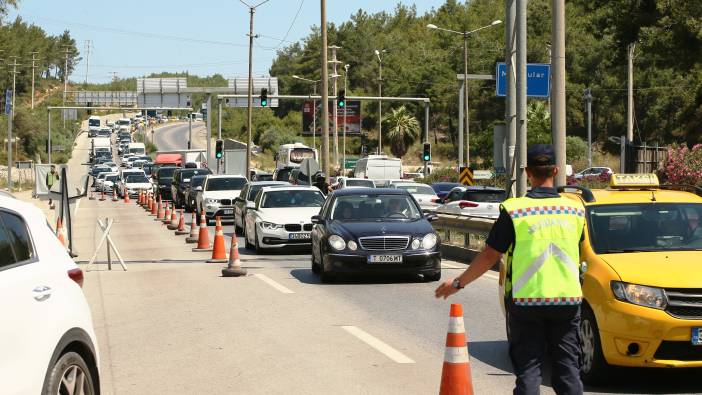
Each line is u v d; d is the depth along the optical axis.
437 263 22.08
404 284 21.95
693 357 10.69
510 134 25.64
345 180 52.69
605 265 11.25
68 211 30.44
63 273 8.14
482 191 39.22
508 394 10.95
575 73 145.88
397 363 12.72
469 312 17.38
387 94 176.88
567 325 8.05
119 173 96.88
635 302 10.72
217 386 11.53
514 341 8.14
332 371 12.26
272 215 31.09
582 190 12.66
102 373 12.42
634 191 12.98
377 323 16.16
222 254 28.47
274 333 15.22
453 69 171.50
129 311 18.02
